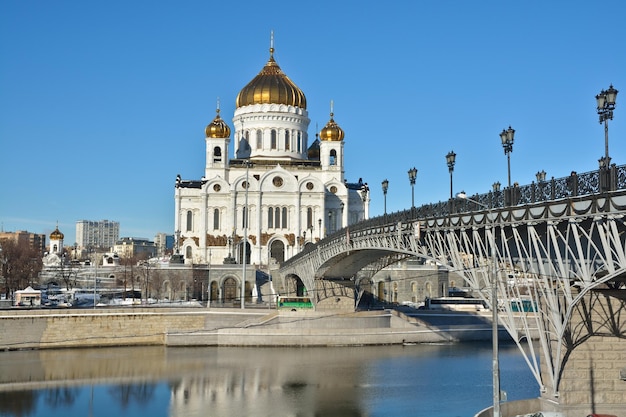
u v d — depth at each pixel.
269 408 64.94
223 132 174.12
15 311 100.94
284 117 181.12
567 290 43.62
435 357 95.25
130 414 63.03
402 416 61.22
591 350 46.56
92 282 170.12
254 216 168.88
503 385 74.94
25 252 166.75
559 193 42.22
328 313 109.44
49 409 64.81
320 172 176.75
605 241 38.03
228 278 148.75
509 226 47.53
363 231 81.44
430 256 61.38
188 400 68.44
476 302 139.12
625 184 36.66
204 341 106.12
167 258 167.38
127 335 106.44
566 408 45.94
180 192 171.12
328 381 77.50
